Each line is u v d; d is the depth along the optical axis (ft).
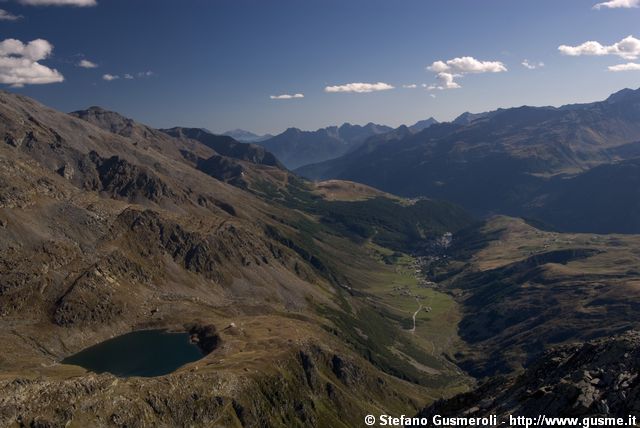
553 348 445.37
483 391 465.06
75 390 486.79
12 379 466.29
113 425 485.97
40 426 443.73
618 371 339.36
